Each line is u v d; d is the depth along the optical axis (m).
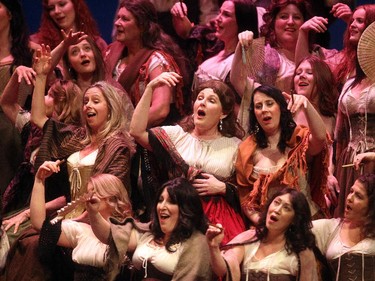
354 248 14.08
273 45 16.92
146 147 15.01
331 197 15.68
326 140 14.76
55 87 16.05
